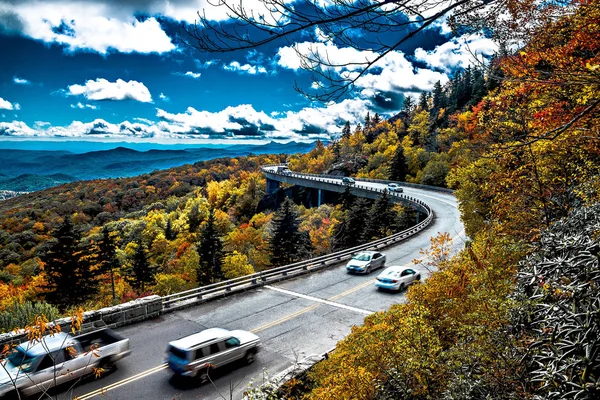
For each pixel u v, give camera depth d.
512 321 4.85
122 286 50.59
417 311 7.78
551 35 6.12
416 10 3.41
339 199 73.31
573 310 3.17
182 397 10.41
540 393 4.00
